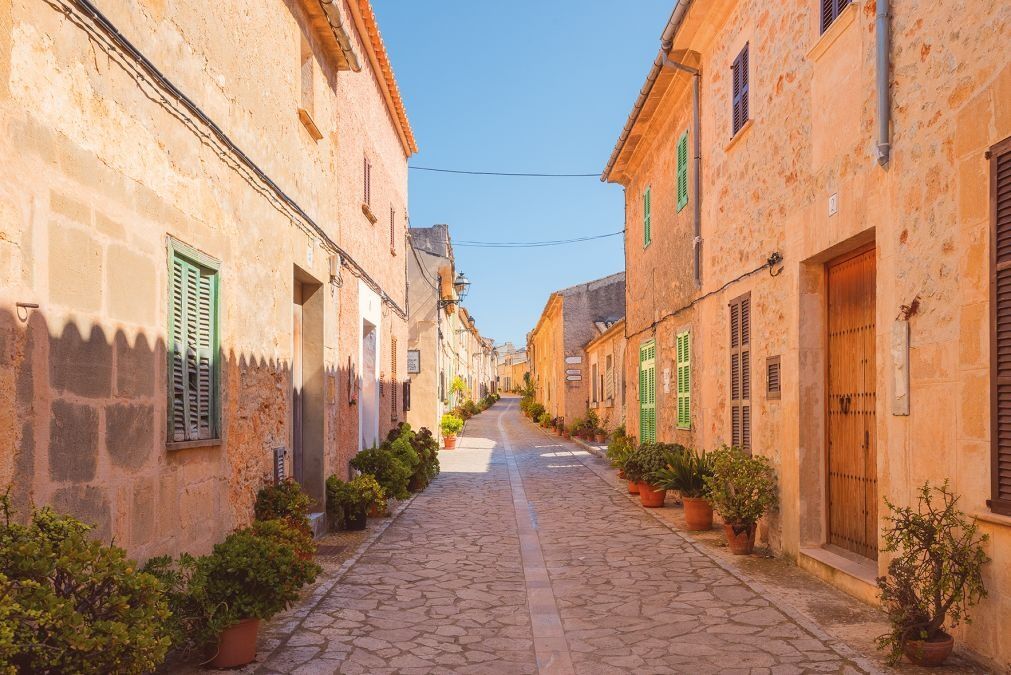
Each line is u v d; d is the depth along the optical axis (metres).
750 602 5.73
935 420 4.66
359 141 11.09
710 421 9.84
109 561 3.15
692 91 10.55
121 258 4.21
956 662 4.27
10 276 3.25
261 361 6.75
